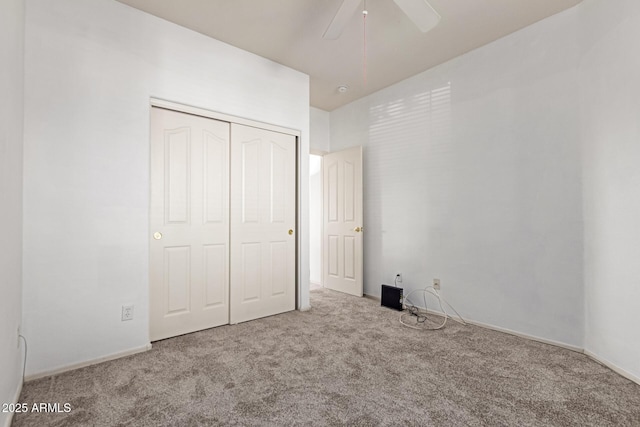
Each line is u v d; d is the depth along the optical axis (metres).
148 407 1.57
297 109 3.29
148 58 2.33
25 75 1.84
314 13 2.36
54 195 1.92
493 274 2.72
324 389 1.74
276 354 2.19
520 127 2.56
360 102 4.05
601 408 1.57
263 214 3.07
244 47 2.84
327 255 4.37
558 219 2.36
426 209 3.26
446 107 3.09
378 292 3.77
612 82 1.99
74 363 1.98
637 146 1.83
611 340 2.00
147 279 2.28
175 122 2.54
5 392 1.37
